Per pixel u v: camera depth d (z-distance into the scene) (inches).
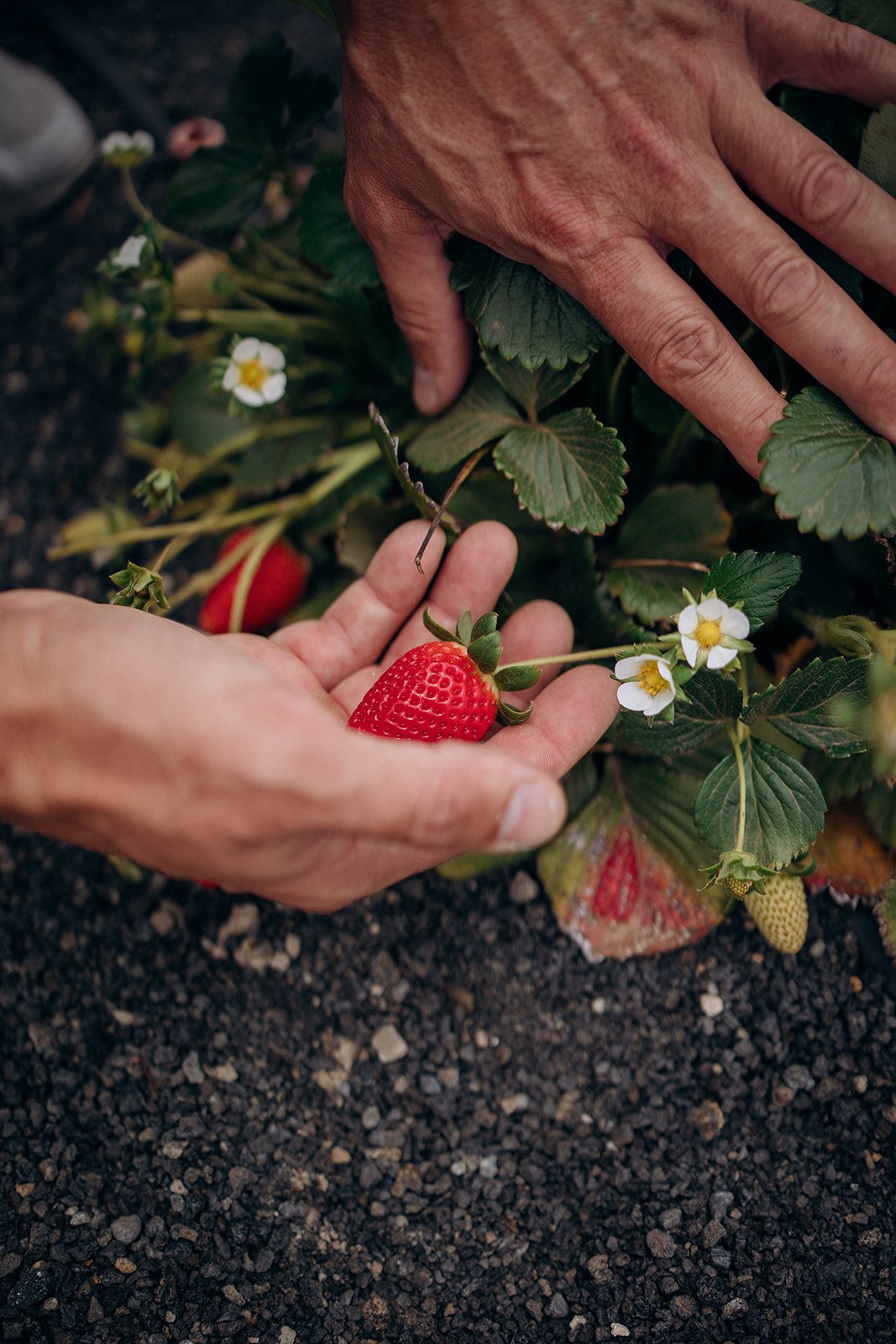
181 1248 21.7
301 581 24.0
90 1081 22.9
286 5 35.0
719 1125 22.2
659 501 21.6
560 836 22.9
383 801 15.9
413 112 18.8
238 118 23.2
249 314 24.1
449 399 22.2
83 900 24.4
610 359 21.9
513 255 19.6
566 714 19.6
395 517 22.5
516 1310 21.2
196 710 16.3
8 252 31.7
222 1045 23.2
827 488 18.3
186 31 34.9
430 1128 22.5
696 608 17.9
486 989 23.3
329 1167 22.3
